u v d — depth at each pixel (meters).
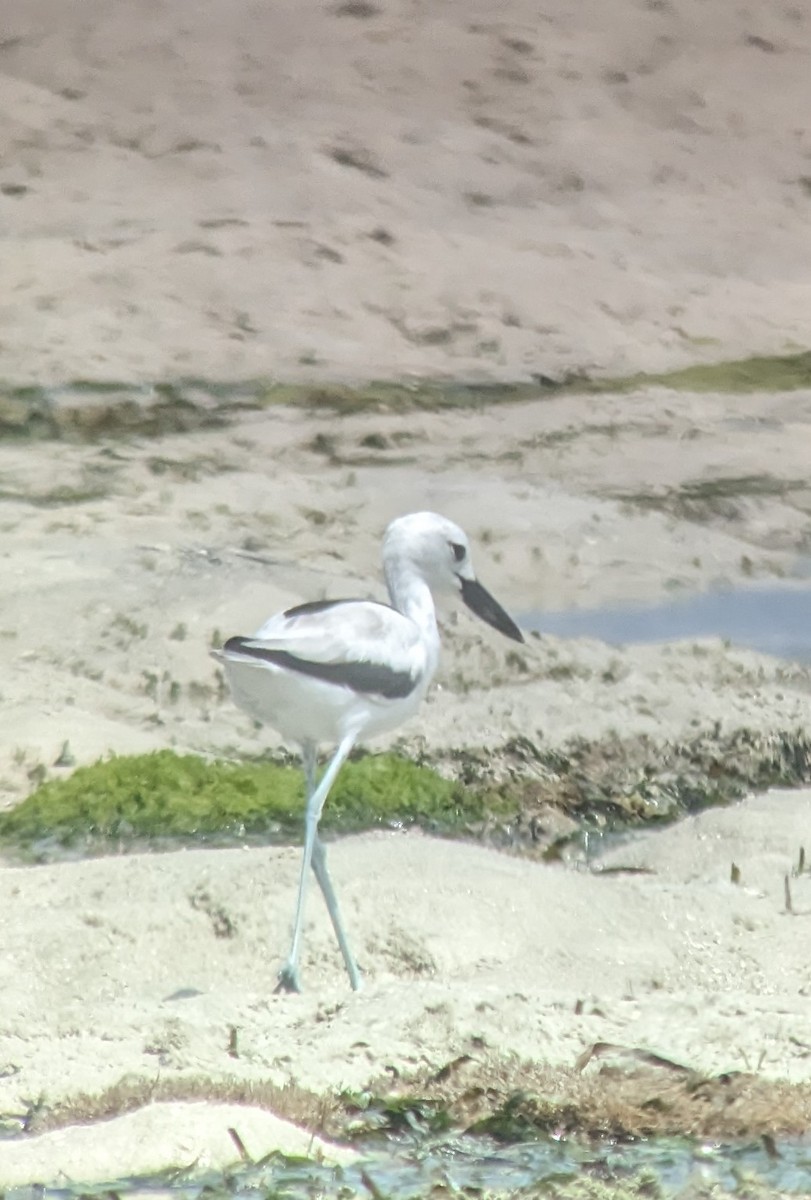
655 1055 7.89
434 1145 7.45
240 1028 8.12
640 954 9.44
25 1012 8.62
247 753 12.82
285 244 30.50
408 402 24.48
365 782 12.05
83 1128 7.26
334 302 28.42
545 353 27.28
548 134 37.16
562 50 40.25
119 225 30.84
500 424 23.52
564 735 13.40
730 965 9.43
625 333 28.55
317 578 16.20
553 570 17.88
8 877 10.08
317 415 23.70
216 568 16.27
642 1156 7.42
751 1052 8.07
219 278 28.72
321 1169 7.16
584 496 20.14
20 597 15.35
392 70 38.59
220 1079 7.66
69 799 11.48
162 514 18.72
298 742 9.32
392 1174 7.19
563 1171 7.27
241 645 8.75
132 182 32.94
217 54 38.19
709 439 23.09
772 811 11.93
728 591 17.73
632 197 35.28
